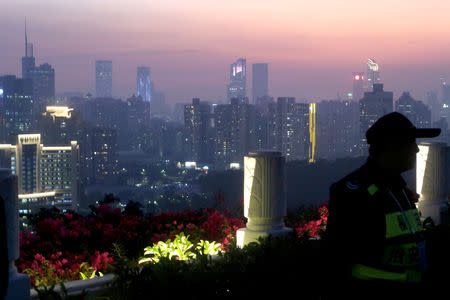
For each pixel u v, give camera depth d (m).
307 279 3.96
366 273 2.73
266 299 3.96
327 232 2.83
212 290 3.92
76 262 5.61
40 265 5.45
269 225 6.03
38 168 166.88
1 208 2.84
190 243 5.98
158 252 5.65
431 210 8.68
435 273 4.20
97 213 7.73
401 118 2.85
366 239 2.72
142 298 3.88
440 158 8.72
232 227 7.30
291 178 87.38
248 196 6.08
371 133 2.86
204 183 102.00
